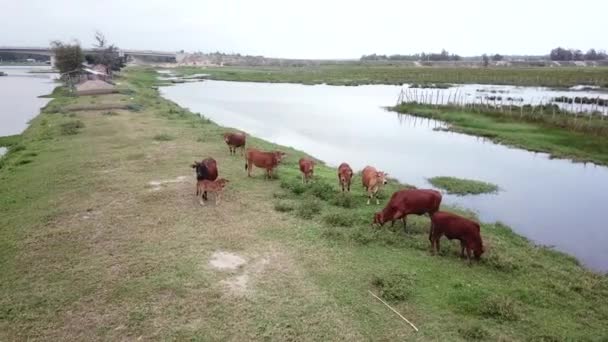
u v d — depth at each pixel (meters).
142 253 10.90
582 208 17.62
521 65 161.38
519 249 12.71
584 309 9.26
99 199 14.72
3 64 188.00
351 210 14.45
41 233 12.09
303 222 13.07
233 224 12.80
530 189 20.09
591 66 154.50
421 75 99.56
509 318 8.59
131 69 123.50
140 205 14.18
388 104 52.25
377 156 26.11
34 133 28.25
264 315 8.47
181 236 11.91
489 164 24.62
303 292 9.28
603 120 32.66
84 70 66.75
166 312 8.54
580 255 13.36
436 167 23.77
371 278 9.95
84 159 20.19
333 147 28.42
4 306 8.73
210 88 75.44
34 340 7.77
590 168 24.03
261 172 18.62
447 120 38.88
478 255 10.98
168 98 57.03
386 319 8.45
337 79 93.12
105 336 7.87
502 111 39.06
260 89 74.00
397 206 12.40
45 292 9.20
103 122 30.75
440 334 8.05
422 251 11.55
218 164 19.58
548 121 34.31
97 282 9.58
